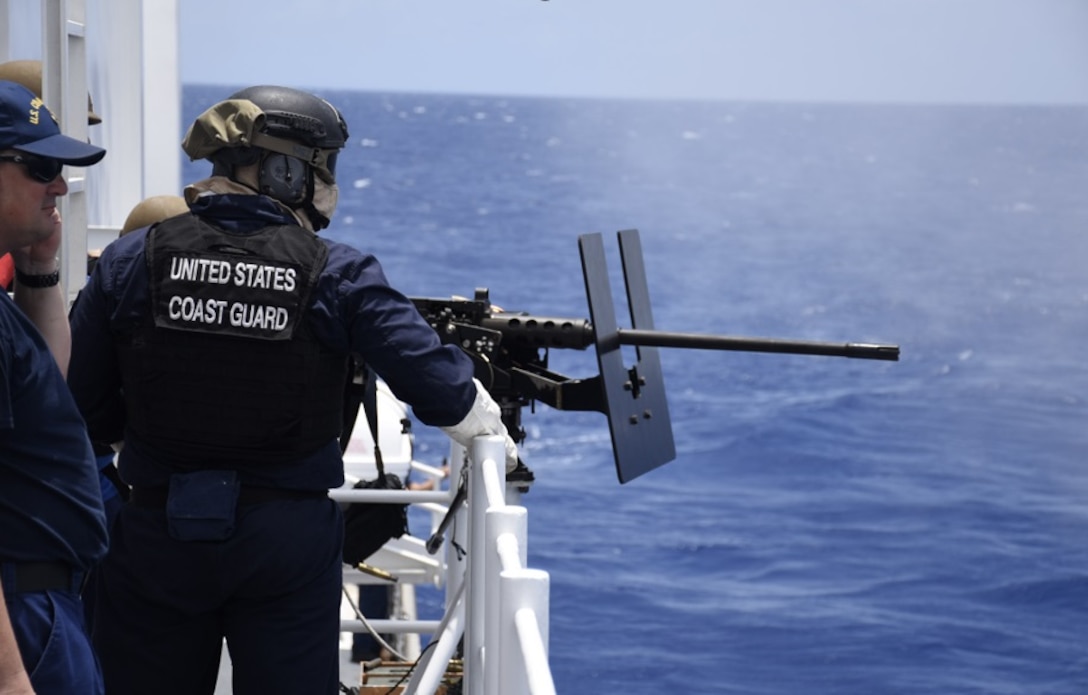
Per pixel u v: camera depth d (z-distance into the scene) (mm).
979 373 56281
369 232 92188
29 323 2564
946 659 27031
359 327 3137
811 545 34188
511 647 2223
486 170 131750
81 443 2641
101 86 8055
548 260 83562
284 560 3143
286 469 3160
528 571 2242
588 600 28906
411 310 3193
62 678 2576
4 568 2535
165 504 3170
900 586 31312
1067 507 39031
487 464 3207
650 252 86375
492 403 3365
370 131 176500
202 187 3275
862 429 46562
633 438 4508
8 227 2633
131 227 4477
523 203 109688
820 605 29406
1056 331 65625
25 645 2543
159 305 3125
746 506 37594
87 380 3236
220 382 3109
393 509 4324
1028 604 31031
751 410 47438
